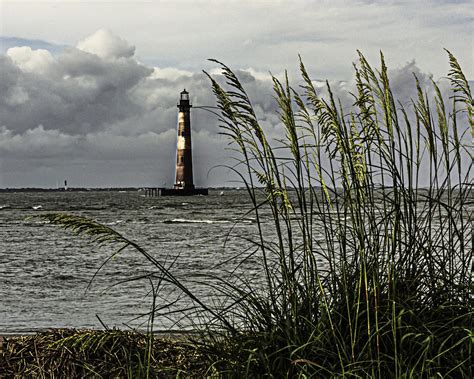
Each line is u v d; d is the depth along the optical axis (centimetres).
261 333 463
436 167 504
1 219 5169
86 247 2661
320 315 469
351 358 430
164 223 4441
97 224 420
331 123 471
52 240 3048
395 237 479
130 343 562
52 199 14125
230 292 504
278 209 479
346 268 475
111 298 1262
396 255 494
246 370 434
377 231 487
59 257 2289
